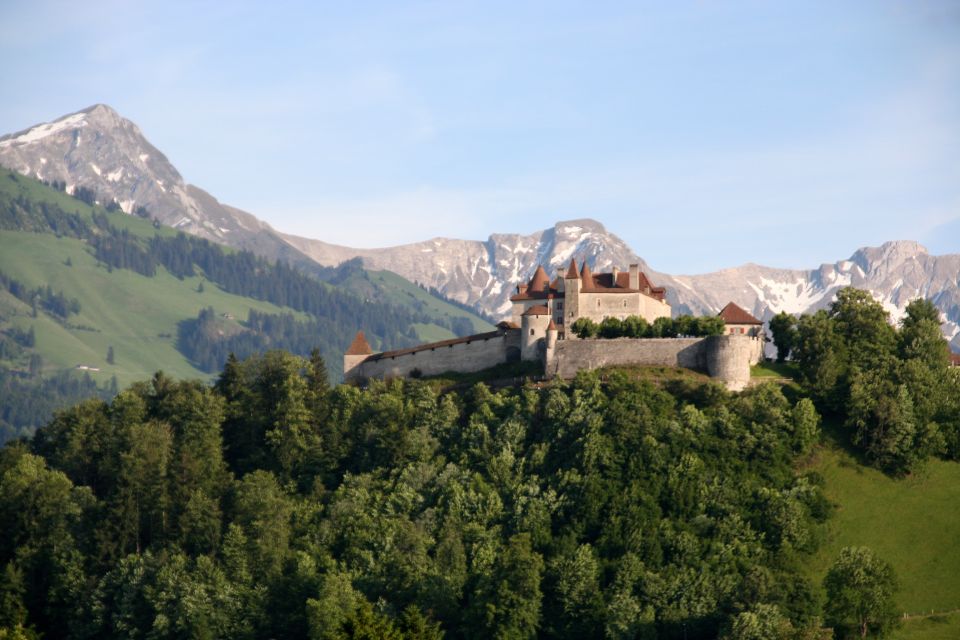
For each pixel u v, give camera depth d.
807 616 192.25
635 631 189.12
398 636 154.38
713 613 191.38
